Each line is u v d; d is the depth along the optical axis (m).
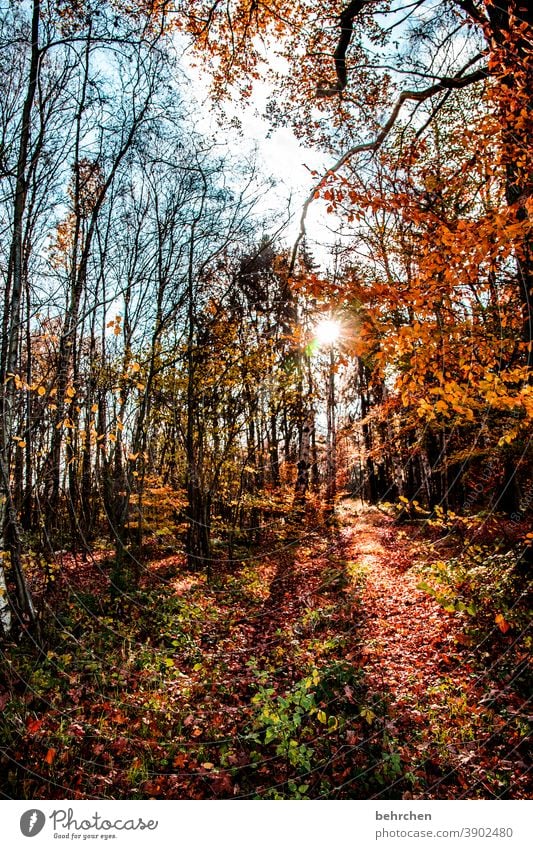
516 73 3.62
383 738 3.85
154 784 3.57
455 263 3.04
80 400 7.39
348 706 4.33
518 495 8.16
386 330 3.20
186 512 11.62
